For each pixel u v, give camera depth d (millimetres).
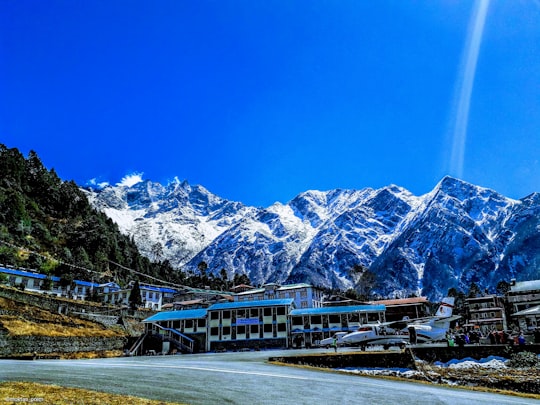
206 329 76625
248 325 75812
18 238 115562
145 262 197875
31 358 48125
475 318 103500
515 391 27469
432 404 19094
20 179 164500
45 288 94125
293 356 36656
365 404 17734
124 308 89750
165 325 78688
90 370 26531
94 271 123062
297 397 18375
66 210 172875
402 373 31266
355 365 34188
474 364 33594
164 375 24516
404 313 102750
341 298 120688
